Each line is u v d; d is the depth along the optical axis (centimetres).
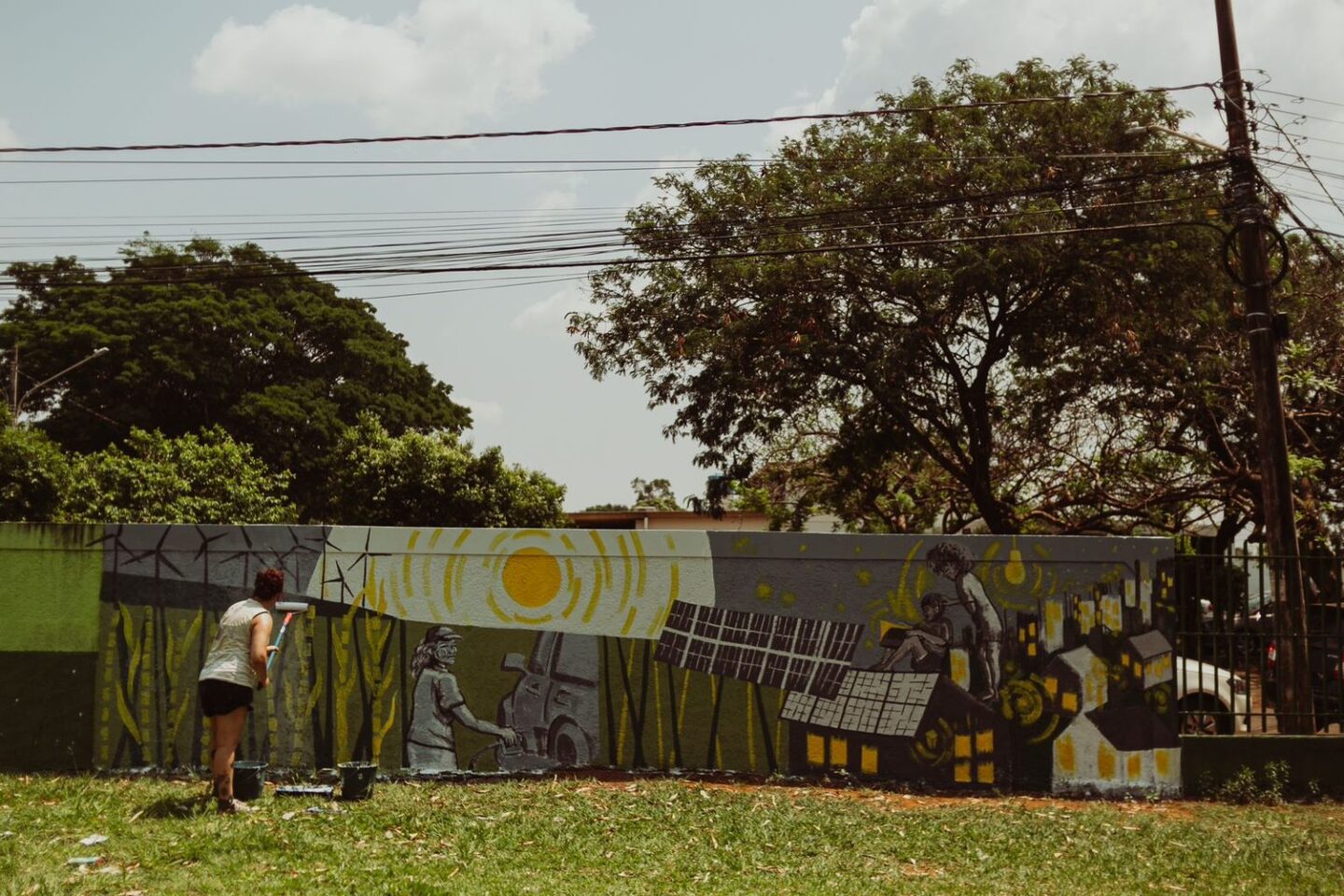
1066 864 784
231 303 4428
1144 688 1047
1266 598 1173
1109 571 1055
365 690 1037
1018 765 1038
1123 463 2250
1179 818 960
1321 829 925
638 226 2283
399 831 809
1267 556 1077
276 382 4519
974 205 2064
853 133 2219
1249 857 818
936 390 2242
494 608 1050
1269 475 1232
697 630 1052
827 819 881
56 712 1034
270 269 4559
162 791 922
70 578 1045
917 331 2061
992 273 1947
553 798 936
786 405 2209
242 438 4288
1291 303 2081
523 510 3709
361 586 1045
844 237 2114
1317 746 1048
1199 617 1062
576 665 1049
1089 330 2059
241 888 646
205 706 848
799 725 1045
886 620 1050
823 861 768
